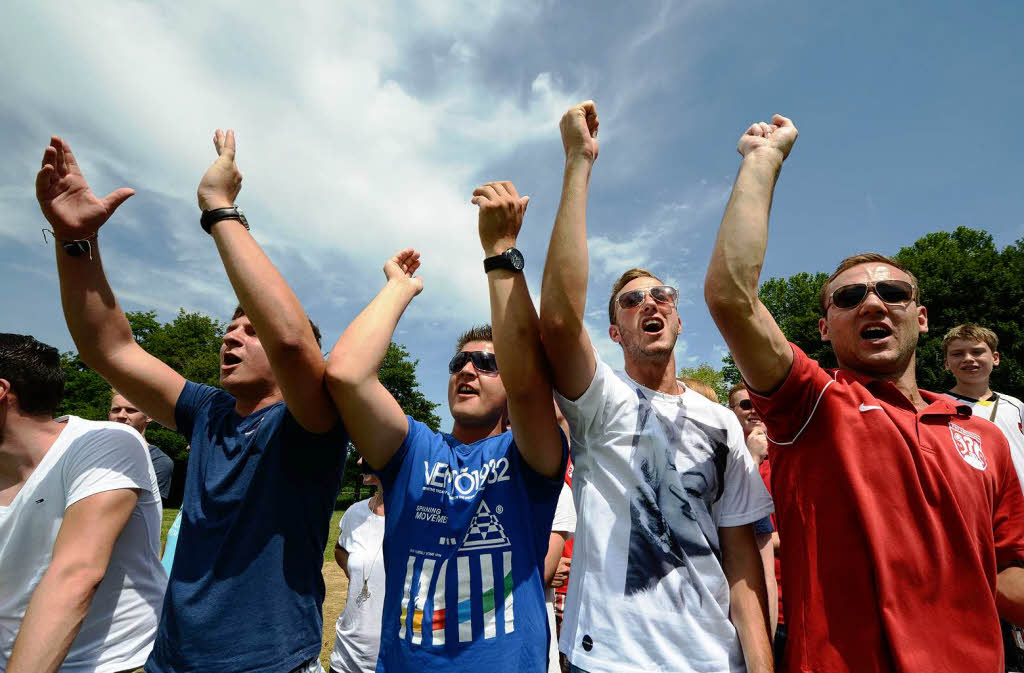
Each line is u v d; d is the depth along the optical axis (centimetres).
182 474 3275
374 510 340
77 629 153
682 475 191
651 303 221
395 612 170
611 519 188
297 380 158
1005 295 2125
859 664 146
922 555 151
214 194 172
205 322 4862
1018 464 312
